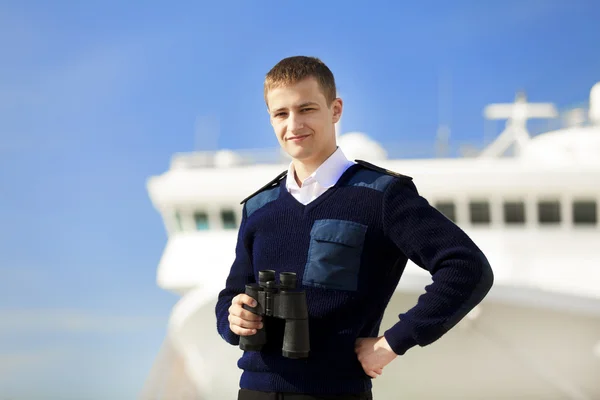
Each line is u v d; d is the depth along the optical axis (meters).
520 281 16.69
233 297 4.63
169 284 18.80
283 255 4.20
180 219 19.45
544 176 17.30
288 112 4.28
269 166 19.28
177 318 14.90
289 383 4.04
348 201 4.14
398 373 13.91
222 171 19.30
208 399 16.02
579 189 17.12
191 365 15.85
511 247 17.20
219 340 14.80
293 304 3.91
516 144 20.47
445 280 3.88
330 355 4.04
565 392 13.52
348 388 4.04
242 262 4.62
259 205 4.54
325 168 4.27
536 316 13.02
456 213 17.80
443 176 17.70
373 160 18.61
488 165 17.94
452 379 13.73
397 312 13.21
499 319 13.16
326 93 4.32
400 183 4.13
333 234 4.08
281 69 4.30
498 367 13.41
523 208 17.48
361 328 4.12
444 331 3.88
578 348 13.20
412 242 4.01
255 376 4.16
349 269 4.07
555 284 16.58
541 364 13.36
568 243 17.14
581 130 19.50
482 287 3.90
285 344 3.91
